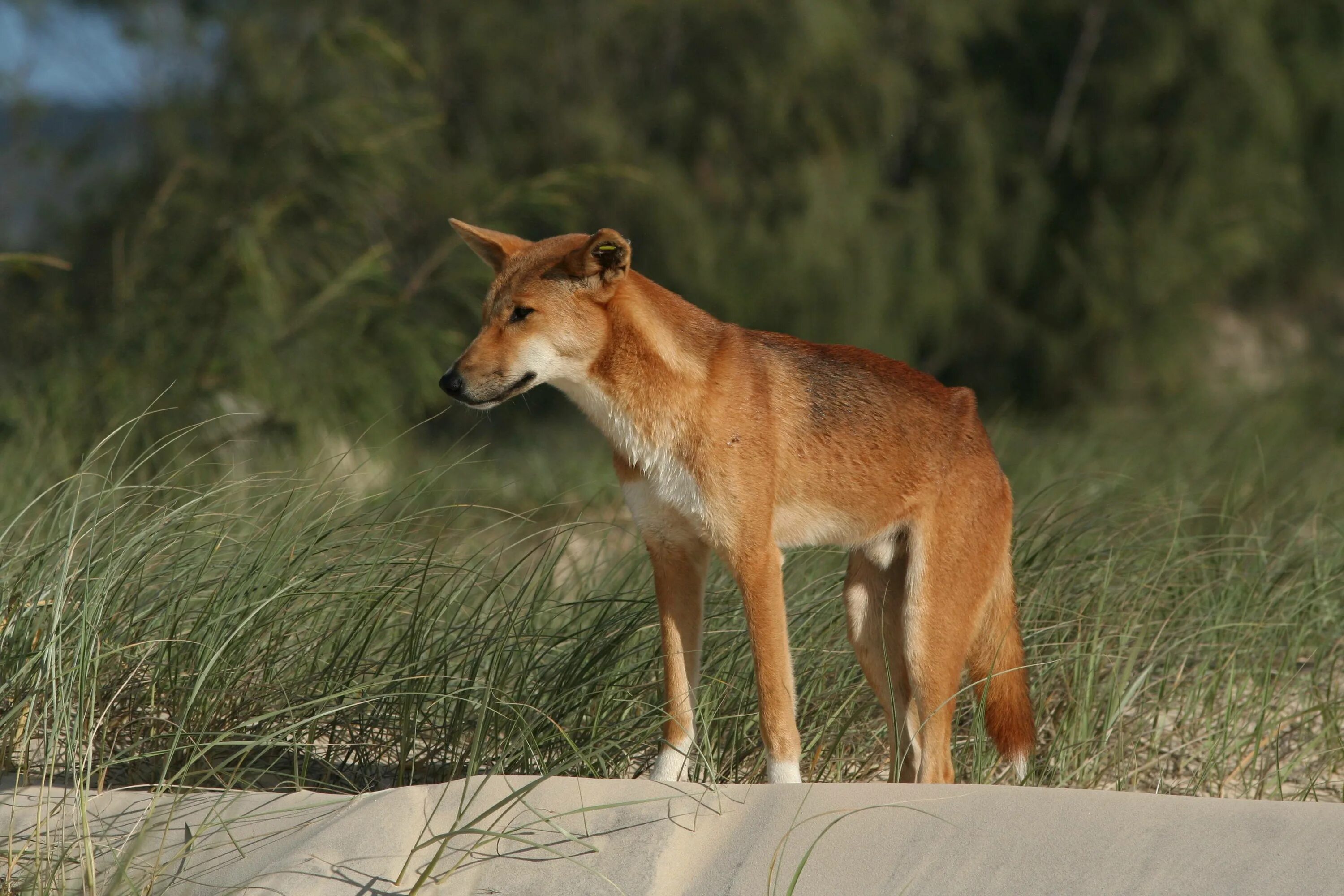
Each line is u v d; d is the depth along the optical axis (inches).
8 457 969.5
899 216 2018.9
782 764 559.2
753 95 1972.2
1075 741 643.5
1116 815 421.4
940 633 613.6
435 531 866.1
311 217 1483.8
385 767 594.9
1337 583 803.4
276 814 469.4
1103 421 1595.7
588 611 694.5
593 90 2050.9
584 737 590.2
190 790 503.8
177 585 636.7
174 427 1185.4
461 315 1542.8
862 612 636.7
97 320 1384.1
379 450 908.6
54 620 525.0
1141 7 2039.9
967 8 2044.8
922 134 2085.4
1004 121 2098.9
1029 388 2073.1
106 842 464.8
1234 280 2247.8
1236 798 613.6
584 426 1852.9
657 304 590.2
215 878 433.1
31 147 1711.4
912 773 618.5
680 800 459.8
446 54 1996.8
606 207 1956.2
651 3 2026.3
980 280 2036.2
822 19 1910.7
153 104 1689.2
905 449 618.5
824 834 430.9
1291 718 668.7
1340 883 373.7
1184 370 2007.9
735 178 1996.8
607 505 1147.3
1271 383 2096.5
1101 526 847.7
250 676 604.4
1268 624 718.5
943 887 401.7
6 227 1680.6
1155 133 2060.8
